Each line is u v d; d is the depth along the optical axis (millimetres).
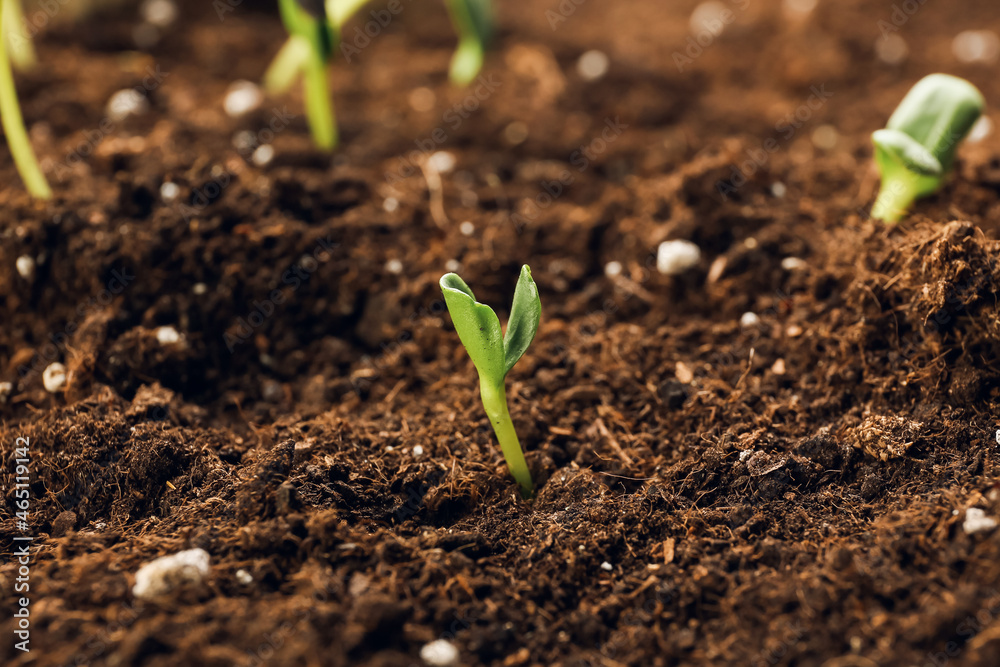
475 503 457
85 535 446
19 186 506
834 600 429
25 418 473
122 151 508
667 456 464
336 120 563
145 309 484
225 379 486
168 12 618
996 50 607
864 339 468
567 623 436
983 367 457
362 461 461
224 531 442
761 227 502
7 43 554
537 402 477
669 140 560
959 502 438
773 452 458
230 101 553
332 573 435
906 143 473
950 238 457
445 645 428
